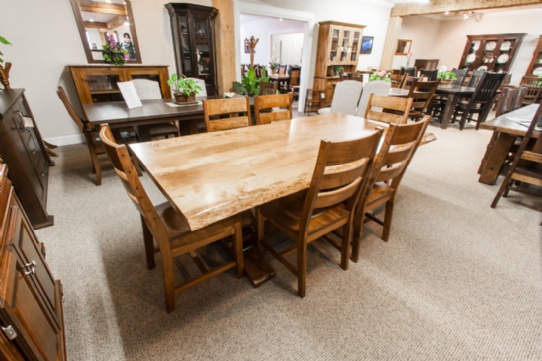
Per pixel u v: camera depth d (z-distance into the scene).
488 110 4.78
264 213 1.45
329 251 1.75
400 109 2.12
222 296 1.39
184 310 1.31
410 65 8.88
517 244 1.83
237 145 1.51
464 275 1.57
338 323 1.27
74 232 1.84
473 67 8.20
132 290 1.41
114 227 1.91
